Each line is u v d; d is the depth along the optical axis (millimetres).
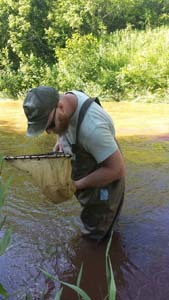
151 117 7574
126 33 11961
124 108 8727
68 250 2887
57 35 12164
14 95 11477
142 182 4121
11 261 2742
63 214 3434
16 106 9594
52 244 2965
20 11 12141
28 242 2988
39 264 2719
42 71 11648
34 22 12328
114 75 10477
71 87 11031
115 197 2879
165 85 10062
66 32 12359
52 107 2514
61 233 3117
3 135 6340
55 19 12320
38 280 2549
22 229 3182
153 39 11359
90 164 2789
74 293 2424
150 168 4562
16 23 12164
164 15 13031
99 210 2904
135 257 2795
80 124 2592
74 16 12227
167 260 2748
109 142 2621
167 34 11281
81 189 2893
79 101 2615
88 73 10984
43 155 2703
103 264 2727
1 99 11086
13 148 5527
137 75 10297
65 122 2586
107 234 3029
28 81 11633
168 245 2932
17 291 2410
